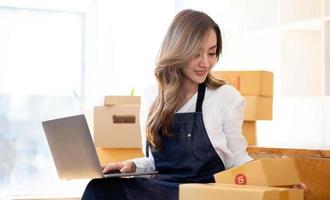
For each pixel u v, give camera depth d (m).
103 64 3.97
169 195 1.88
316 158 2.32
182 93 2.04
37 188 3.88
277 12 3.11
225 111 1.98
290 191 1.57
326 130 2.78
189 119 1.98
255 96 2.80
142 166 2.10
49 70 3.96
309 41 3.14
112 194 1.94
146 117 2.15
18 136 3.87
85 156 1.87
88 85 4.03
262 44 3.35
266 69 3.29
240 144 2.00
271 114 2.92
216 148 1.95
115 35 3.96
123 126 3.17
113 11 3.96
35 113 3.91
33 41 3.92
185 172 1.98
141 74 3.98
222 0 3.69
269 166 1.71
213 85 2.03
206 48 1.96
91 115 3.28
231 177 1.75
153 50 3.99
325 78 2.74
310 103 2.92
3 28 3.84
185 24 1.97
